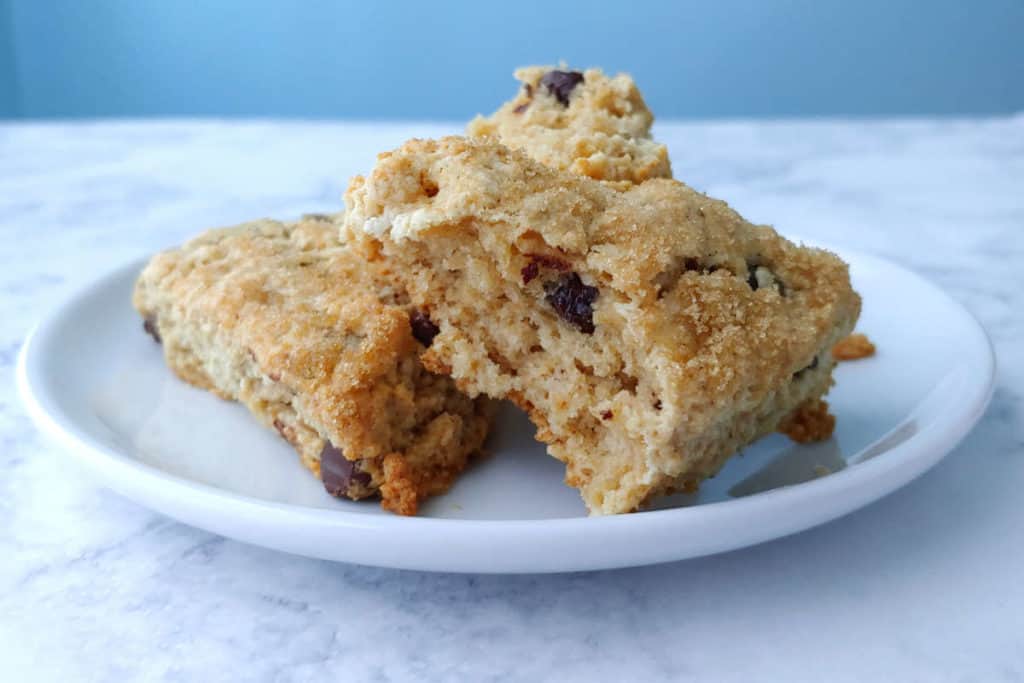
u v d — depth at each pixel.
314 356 0.24
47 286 0.37
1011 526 0.23
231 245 0.29
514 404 0.26
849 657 0.20
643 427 0.22
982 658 0.20
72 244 0.41
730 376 0.22
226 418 0.27
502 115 0.29
